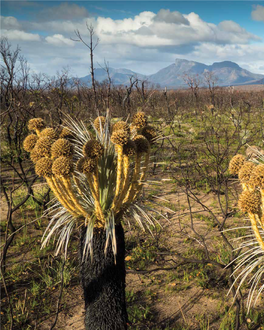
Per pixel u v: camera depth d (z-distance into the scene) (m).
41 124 2.40
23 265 4.41
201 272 4.20
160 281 4.17
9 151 8.41
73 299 3.84
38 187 6.77
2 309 3.61
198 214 6.04
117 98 12.92
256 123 13.50
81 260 2.49
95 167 2.04
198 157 9.08
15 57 7.05
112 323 2.46
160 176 8.02
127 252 4.78
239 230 5.32
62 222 2.30
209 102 21.03
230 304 3.65
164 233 5.34
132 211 2.40
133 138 2.33
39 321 3.46
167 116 14.01
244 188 2.17
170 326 3.35
